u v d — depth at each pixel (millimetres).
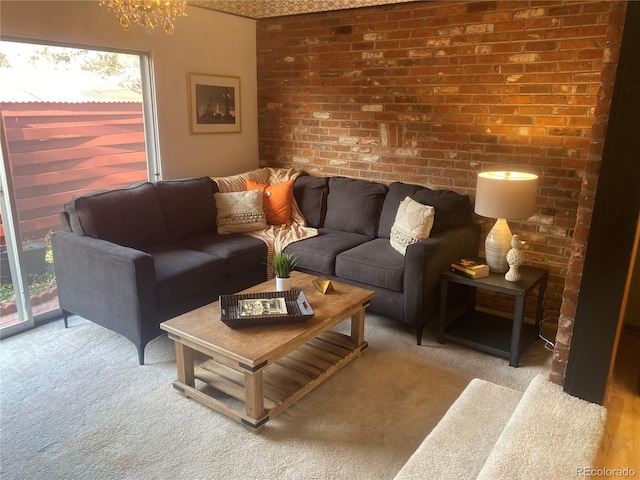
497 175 3129
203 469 2023
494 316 3455
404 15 3682
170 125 3959
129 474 1990
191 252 3342
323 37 4137
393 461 2082
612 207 1891
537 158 3324
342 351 2848
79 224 3088
